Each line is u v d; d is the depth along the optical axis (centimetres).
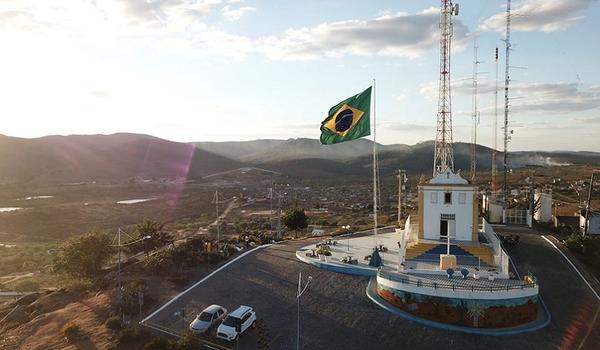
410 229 5219
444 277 3750
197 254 4881
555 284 4028
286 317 3631
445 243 4466
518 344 3139
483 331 3250
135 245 5569
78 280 4972
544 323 3375
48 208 15988
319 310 3678
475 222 4609
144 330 3497
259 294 4041
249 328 3459
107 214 15738
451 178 4656
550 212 6844
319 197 18962
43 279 7469
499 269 3922
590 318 3500
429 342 3183
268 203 17212
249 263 4744
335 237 5916
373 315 3522
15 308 4772
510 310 3331
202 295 4100
